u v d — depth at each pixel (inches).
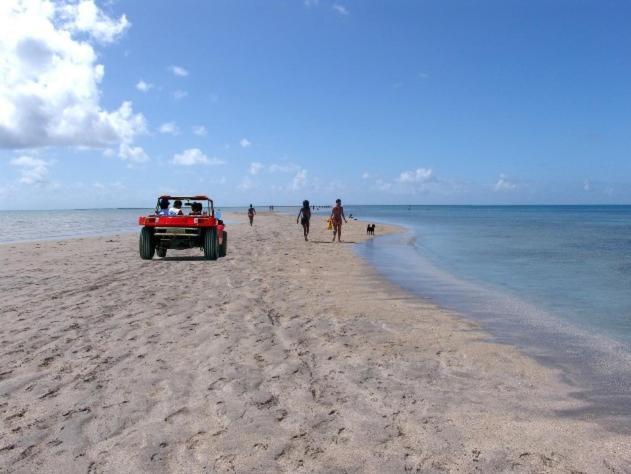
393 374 169.6
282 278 392.5
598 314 271.7
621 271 455.8
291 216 2925.7
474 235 1040.2
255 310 270.8
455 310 280.8
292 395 149.0
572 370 175.8
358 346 204.4
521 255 612.7
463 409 139.4
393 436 121.9
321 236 949.2
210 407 139.6
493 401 145.9
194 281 371.2
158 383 158.7
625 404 144.3
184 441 119.1
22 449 115.6
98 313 260.5
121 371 170.1
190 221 506.3
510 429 126.3
